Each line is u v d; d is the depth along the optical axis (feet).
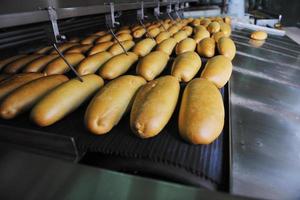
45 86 1.87
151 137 1.49
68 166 1.30
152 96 1.55
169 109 1.51
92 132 1.51
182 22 5.63
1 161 1.51
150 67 2.15
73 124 1.67
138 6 4.76
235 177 1.63
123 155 1.39
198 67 2.26
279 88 2.88
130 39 3.59
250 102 2.42
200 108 1.42
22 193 1.52
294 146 1.99
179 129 1.45
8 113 1.67
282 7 14.69
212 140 1.39
